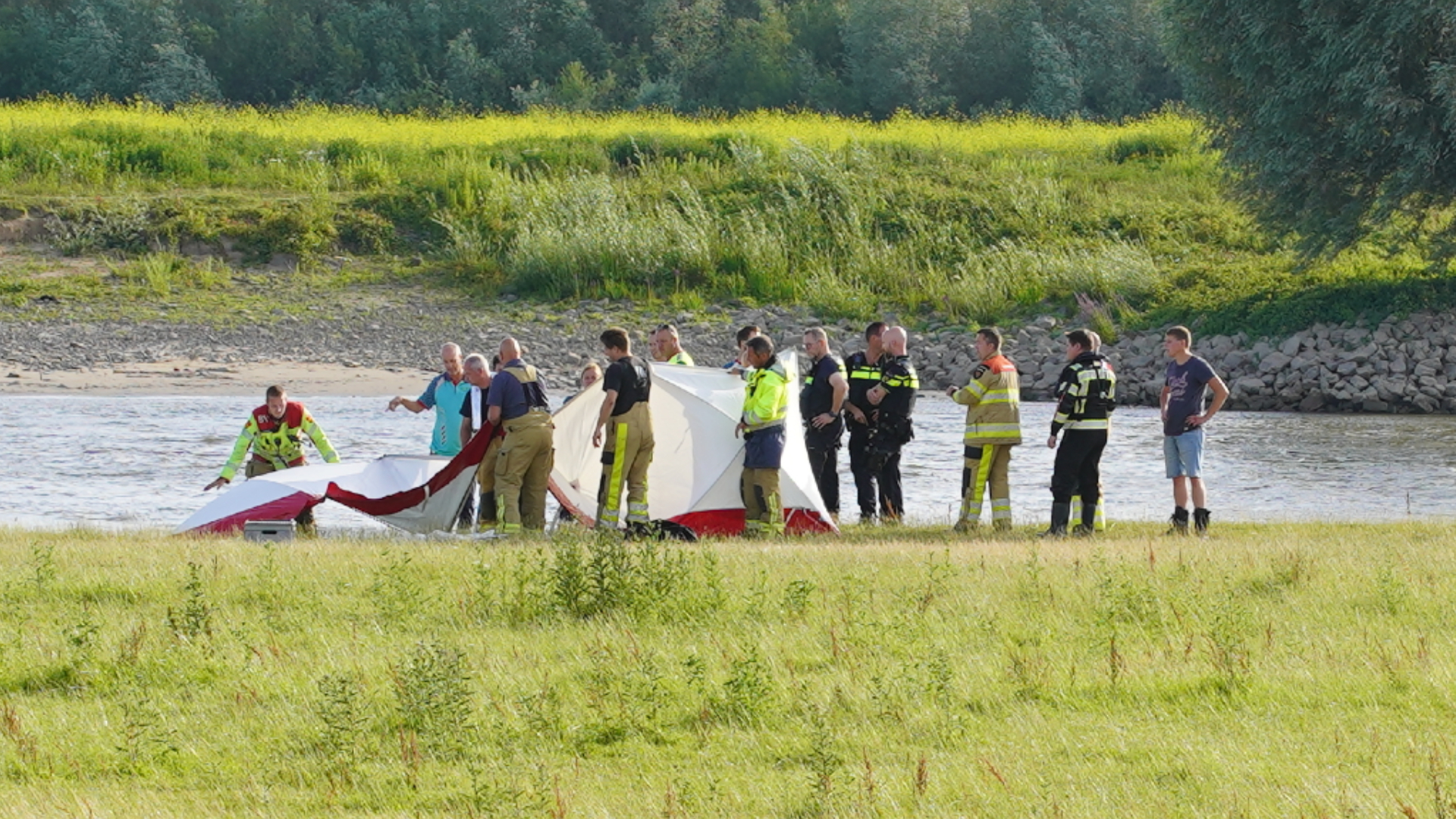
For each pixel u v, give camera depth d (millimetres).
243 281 139000
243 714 29734
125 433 88438
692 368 57281
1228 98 130000
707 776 26094
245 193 157250
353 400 106062
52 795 25234
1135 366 118688
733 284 138875
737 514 57000
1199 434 54344
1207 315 125125
